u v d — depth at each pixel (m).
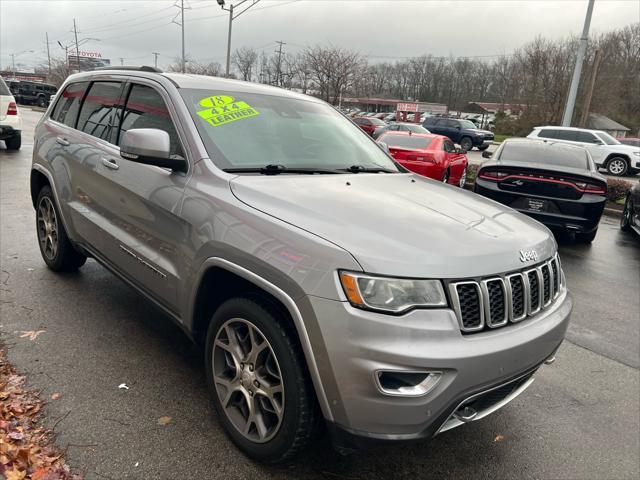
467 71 81.81
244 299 2.49
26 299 4.17
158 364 3.37
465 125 31.09
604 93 45.50
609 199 12.17
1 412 2.67
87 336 3.66
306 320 2.16
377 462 2.67
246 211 2.55
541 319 2.54
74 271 4.86
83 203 3.98
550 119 45.38
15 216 6.73
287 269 2.24
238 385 2.61
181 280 2.86
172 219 2.94
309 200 2.58
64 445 2.54
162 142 2.89
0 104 12.80
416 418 2.09
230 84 3.67
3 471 2.25
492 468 2.70
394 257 2.15
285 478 2.48
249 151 3.14
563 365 3.96
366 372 2.05
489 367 2.20
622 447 2.98
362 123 27.89
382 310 2.08
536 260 2.54
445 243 2.32
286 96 3.92
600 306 5.33
